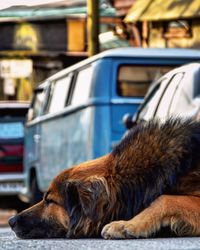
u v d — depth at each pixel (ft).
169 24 78.02
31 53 97.66
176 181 19.25
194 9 71.87
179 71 34.96
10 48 98.68
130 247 16.89
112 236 18.44
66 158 45.19
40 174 51.52
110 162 19.30
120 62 41.06
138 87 41.14
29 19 96.58
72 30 95.45
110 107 40.45
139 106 39.55
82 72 43.39
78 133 42.63
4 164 61.21
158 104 35.60
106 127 40.24
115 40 87.04
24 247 17.97
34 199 53.98
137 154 19.26
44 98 51.60
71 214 19.27
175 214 18.65
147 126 19.63
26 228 20.02
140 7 77.56
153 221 18.56
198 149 19.48
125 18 77.97
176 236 18.81
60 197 19.58
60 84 48.14
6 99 104.47
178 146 19.31
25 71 100.48
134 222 18.57
